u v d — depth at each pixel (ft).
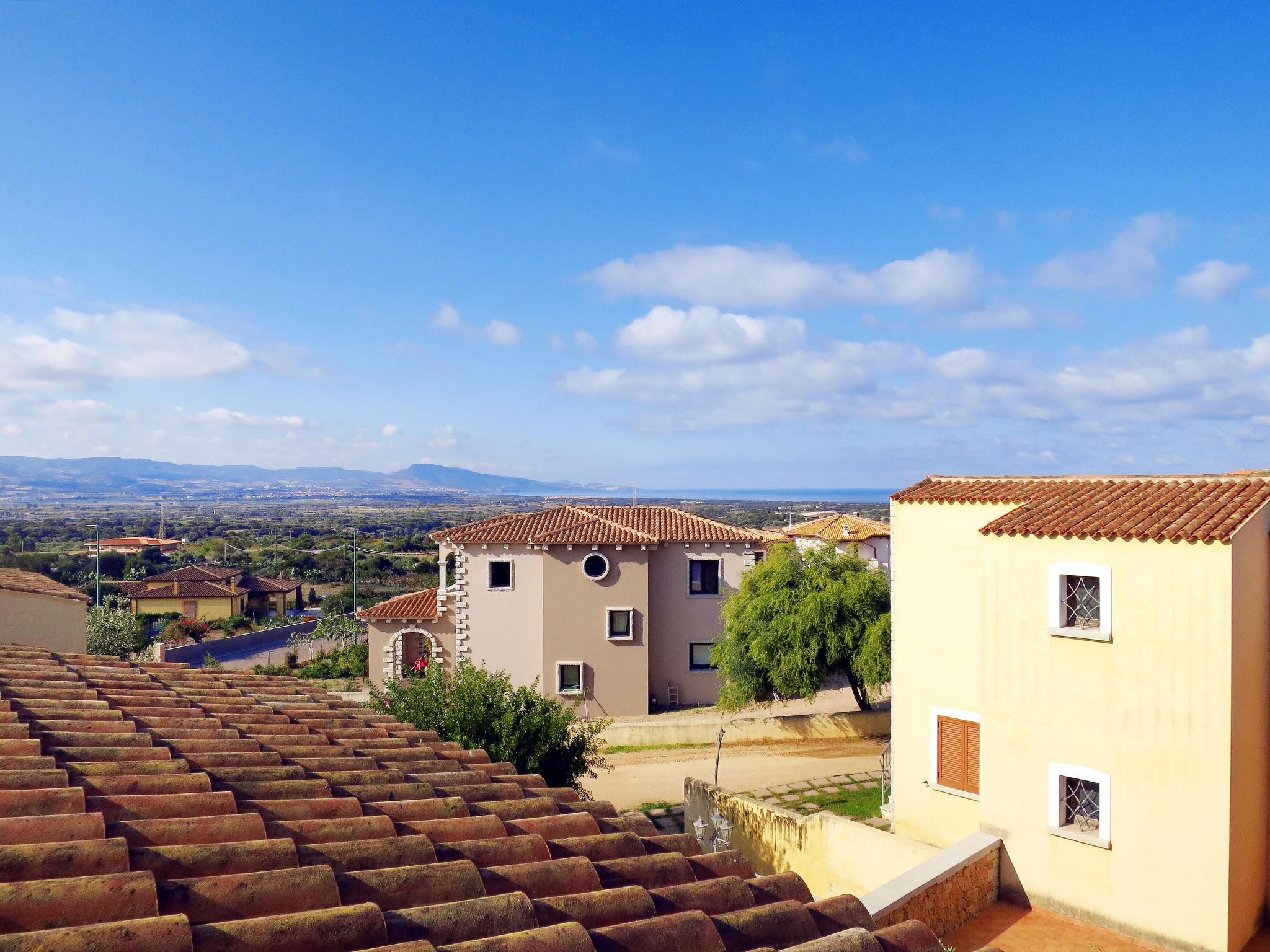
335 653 161.17
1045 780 49.60
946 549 59.98
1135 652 45.98
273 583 258.16
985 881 50.52
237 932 13.52
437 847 19.89
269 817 20.66
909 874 46.44
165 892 14.56
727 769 85.92
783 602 96.89
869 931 18.01
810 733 98.43
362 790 24.34
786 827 62.34
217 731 28.45
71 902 13.44
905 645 62.23
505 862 20.30
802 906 19.22
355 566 245.65
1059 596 49.26
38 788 18.38
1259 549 46.57
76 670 36.83
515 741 64.23
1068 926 47.67
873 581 97.60
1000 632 51.88
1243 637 44.16
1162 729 44.91
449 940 15.01
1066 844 48.70
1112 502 51.55
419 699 67.05
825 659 95.71
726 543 121.39
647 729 98.78
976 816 57.11
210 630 207.51
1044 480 59.52
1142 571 45.75
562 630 115.65
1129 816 46.03
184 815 19.34
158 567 299.99
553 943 14.62
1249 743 45.06
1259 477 50.75
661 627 121.49
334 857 17.92
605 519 123.65
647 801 78.43
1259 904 46.68
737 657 99.60
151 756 23.77
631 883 20.24
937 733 59.82
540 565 117.50
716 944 16.57
